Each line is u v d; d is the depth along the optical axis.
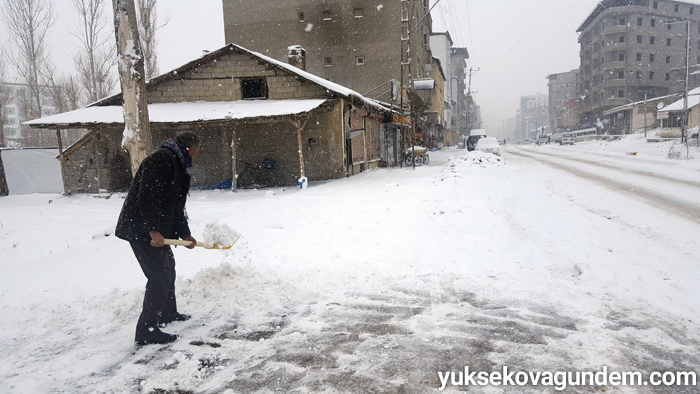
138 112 7.78
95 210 10.72
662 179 12.83
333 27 30.94
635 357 2.64
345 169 16.22
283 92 15.85
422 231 6.48
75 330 3.45
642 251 5.04
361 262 4.92
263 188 15.39
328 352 2.84
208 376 2.61
